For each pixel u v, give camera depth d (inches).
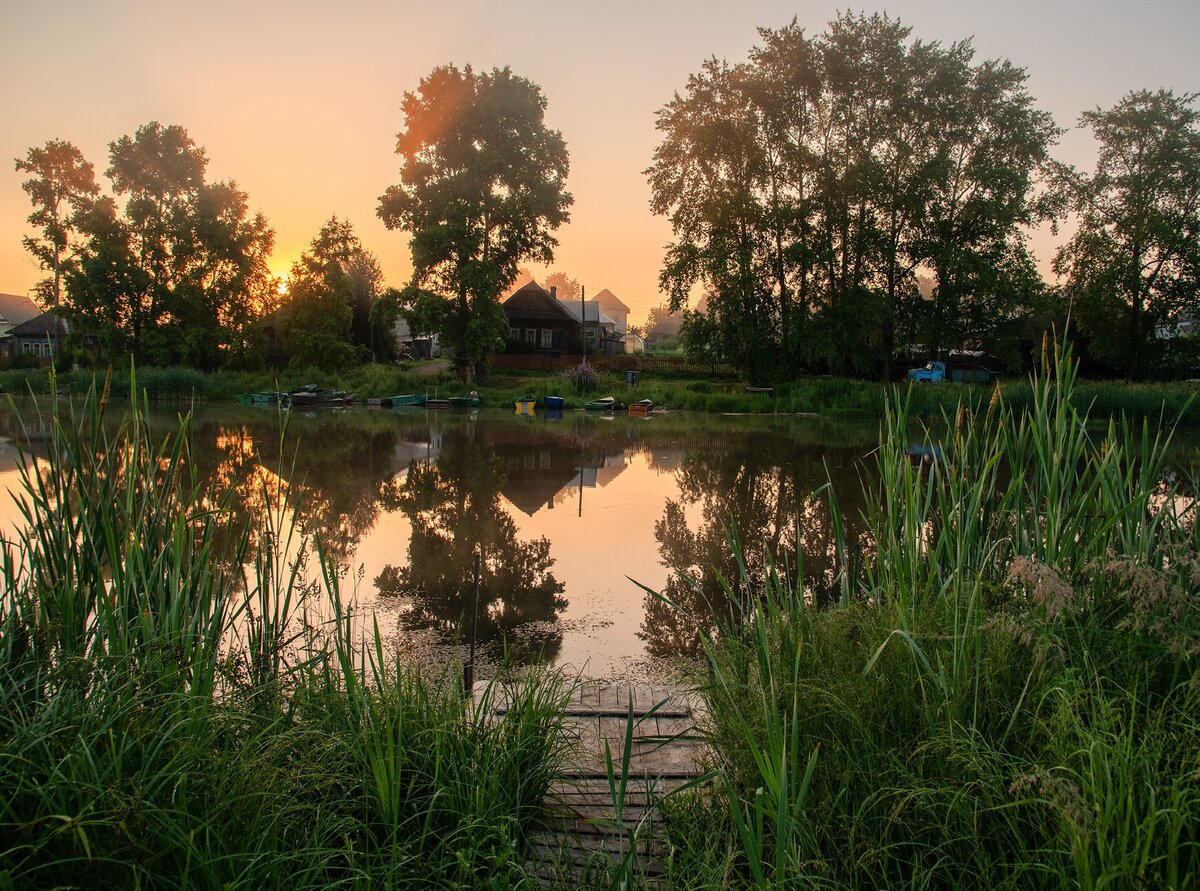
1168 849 70.1
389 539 363.6
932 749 98.3
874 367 1536.7
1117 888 71.6
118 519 133.1
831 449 768.9
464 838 100.6
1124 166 1450.5
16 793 77.4
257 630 144.2
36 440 716.7
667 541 366.9
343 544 345.7
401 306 1520.7
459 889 89.3
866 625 132.0
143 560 128.7
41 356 2400.3
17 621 117.0
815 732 112.0
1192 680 90.0
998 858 88.0
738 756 116.0
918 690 112.4
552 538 372.2
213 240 1659.7
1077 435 145.3
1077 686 94.2
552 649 222.1
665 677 196.7
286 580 260.1
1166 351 1455.5
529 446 788.0
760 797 85.3
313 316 1692.9
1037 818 88.1
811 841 94.1
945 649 114.0
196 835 84.0
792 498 485.7
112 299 1604.3
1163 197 1425.9
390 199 1520.7
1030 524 156.6
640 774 134.0
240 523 295.3
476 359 1561.3
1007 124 1331.2
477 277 1471.5
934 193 1357.0
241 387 1552.7
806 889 84.7
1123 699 96.4
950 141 1353.3
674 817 112.9
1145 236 1405.0
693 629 239.9
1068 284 1471.5
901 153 1323.8
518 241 1563.7
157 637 115.0
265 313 1806.1
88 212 1614.2
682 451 751.1
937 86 1320.1
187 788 88.6
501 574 304.2
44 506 129.1
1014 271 1364.4
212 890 78.4
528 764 124.5
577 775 132.8
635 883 96.0
